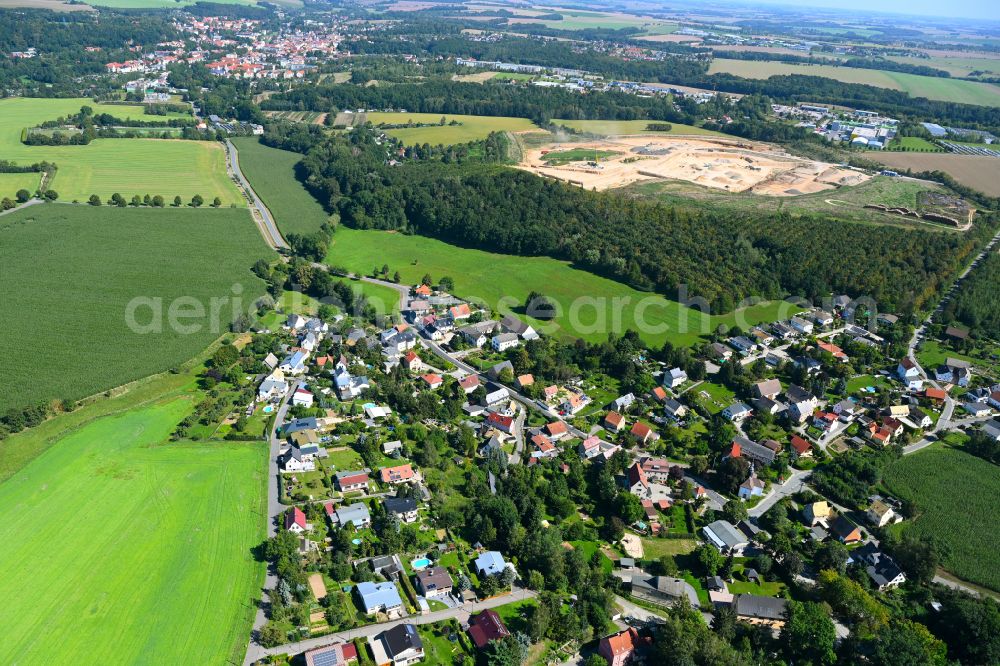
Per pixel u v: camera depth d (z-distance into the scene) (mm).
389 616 121875
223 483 151125
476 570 133000
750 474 159750
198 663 110188
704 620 123625
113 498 144375
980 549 144375
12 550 129500
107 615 117375
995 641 116000
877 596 131750
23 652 110125
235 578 126500
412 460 163875
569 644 118875
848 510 155250
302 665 111250
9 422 163250
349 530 139375
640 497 156125
